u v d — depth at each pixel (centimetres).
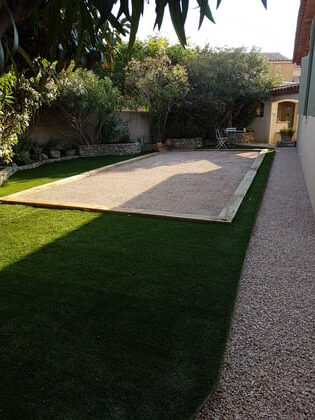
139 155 1255
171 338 211
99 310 244
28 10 125
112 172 889
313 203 510
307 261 332
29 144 1039
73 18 138
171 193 627
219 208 516
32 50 217
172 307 247
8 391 171
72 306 250
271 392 173
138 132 1450
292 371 188
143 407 161
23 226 436
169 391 170
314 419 158
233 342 212
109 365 189
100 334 216
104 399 166
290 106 1748
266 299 263
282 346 209
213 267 311
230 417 159
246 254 347
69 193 630
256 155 1205
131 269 310
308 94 524
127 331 219
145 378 179
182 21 123
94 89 1116
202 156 1224
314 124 567
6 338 214
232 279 288
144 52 1593
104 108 1149
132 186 697
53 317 236
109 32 233
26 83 682
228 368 190
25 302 256
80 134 1238
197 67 1426
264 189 647
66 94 1046
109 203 552
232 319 235
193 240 380
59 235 401
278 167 920
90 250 355
